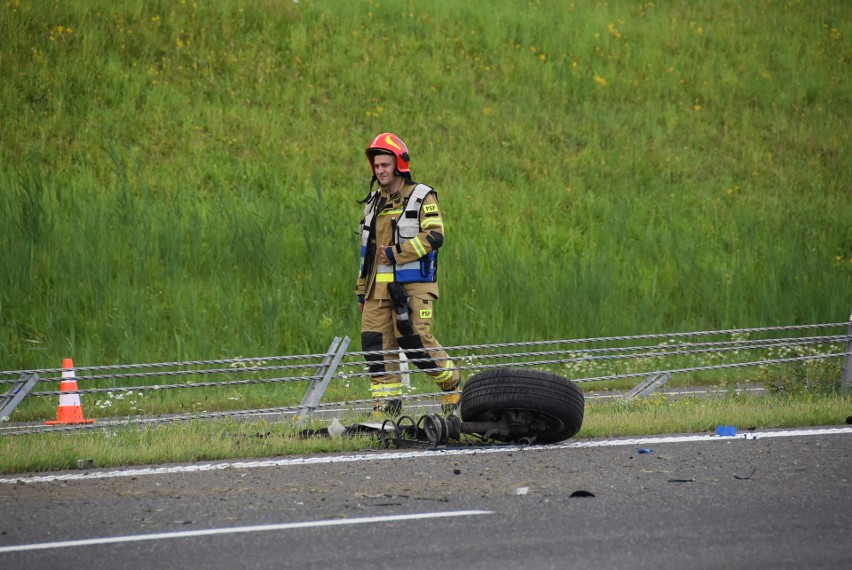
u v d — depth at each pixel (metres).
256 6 76.44
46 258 49.38
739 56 91.00
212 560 16.09
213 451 25.36
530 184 67.94
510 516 18.83
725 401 34.97
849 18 102.31
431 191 30.67
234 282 51.59
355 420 30.61
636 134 76.25
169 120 64.62
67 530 18.08
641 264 60.88
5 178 54.62
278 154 64.31
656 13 95.62
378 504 19.84
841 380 37.72
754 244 65.81
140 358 45.47
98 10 70.50
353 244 54.38
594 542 17.05
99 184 57.69
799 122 83.62
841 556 16.25
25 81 63.59
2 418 28.62
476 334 52.03
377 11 81.56
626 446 26.39
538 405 25.69
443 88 75.19
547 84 79.00
